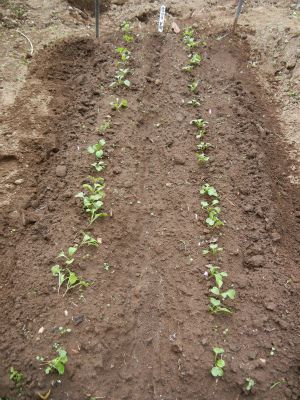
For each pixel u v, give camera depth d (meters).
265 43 1.80
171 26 1.88
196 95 1.52
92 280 0.96
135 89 1.50
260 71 1.71
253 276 1.02
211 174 1.26
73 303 0.92
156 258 1.03
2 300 0.92
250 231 1.13
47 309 0.90
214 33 1.85
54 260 0.99
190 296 0.96
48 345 0.85
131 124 1.37
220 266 1.03
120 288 0.96
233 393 0.83
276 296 0.98
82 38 1.72
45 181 1.19
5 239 1.04
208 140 1.36
